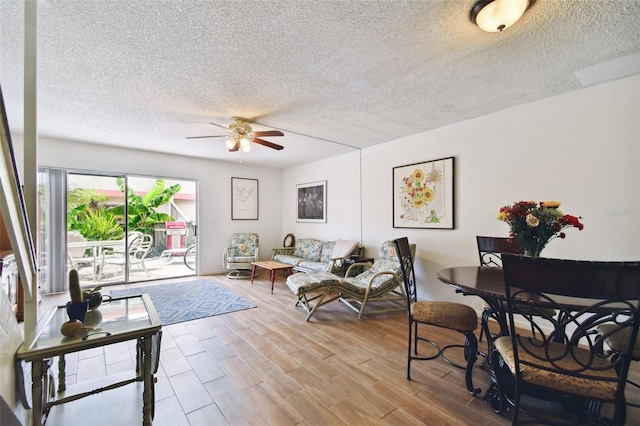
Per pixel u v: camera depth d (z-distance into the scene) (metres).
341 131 3.71
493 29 1.57
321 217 5.47
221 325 2.91
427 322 1.91
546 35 1.74
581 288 1.11
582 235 2.46
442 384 1.88
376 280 3.47
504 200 2.95
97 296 1.64
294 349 2.38
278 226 6.53
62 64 2.06
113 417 1.49
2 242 2.99
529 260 1.19
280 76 2.25
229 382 1.89
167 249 6.54
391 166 4.16
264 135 3.21
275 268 4.29
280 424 1.51
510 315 1.29
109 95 2.59
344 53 1.93
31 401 1.32
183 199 7.10
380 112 3.03
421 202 3.73
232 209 5.83
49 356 1.20
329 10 1.53
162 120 3.26
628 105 2.25
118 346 2.44
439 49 1.89
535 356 1.30
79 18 1.58
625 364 1.16
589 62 2.05
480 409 1.64
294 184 6.21
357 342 2.52
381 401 1.70
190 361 2.17
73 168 4.19
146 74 2.21
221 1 1.46
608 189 2.34
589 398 1.21
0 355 1.03
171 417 1.56
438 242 3.54
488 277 1.90
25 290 1.40
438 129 3.55
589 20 1.59
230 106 2.86
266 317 3.15
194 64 2.07
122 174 4.61
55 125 3.43
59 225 4.07
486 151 3.10
